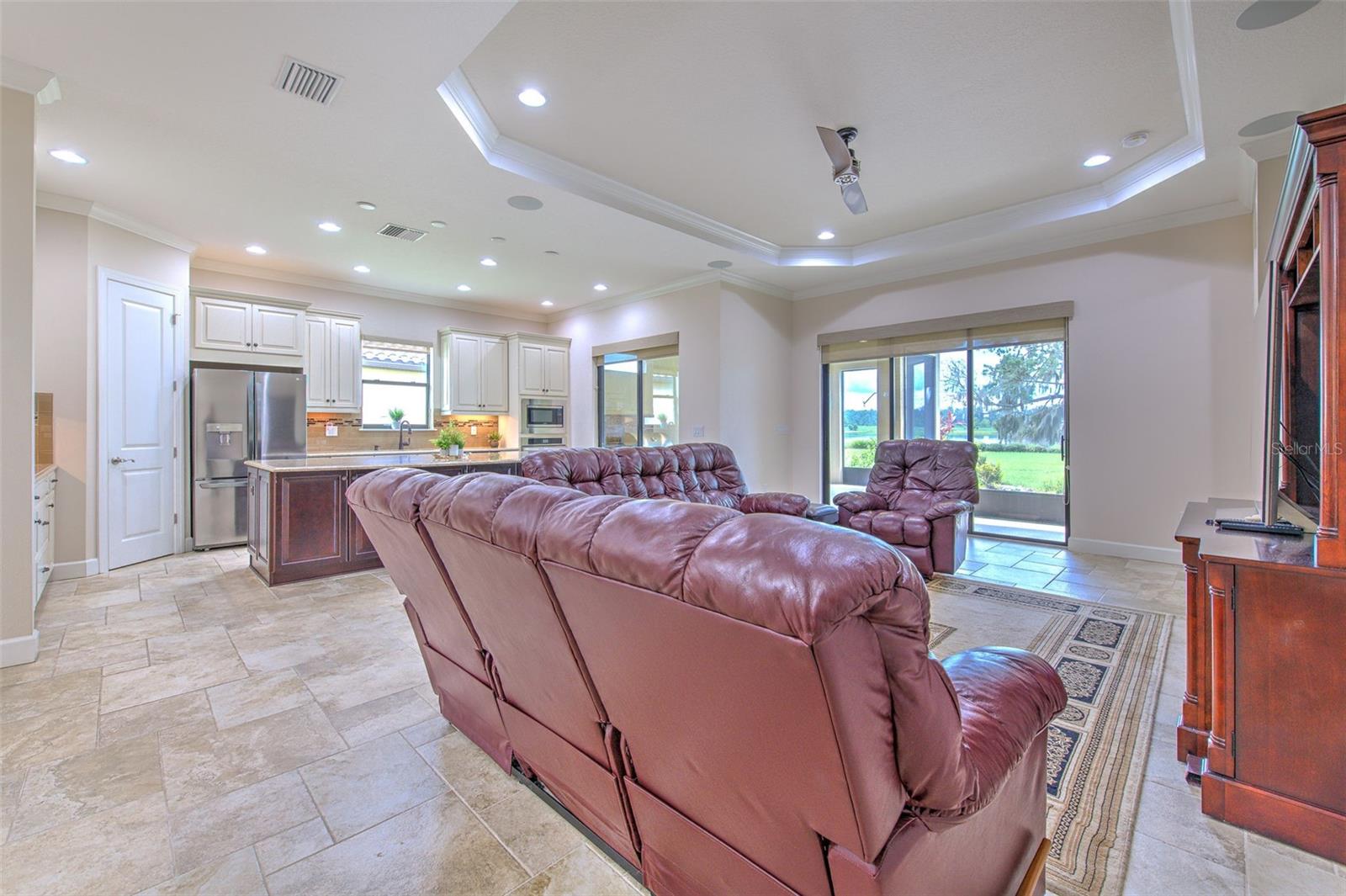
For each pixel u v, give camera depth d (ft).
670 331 21.30
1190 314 14.02
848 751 2.49
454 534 4.37
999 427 17.70
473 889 4.46
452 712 6.73
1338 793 4.70
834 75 9.21
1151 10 7.76
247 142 10.44
